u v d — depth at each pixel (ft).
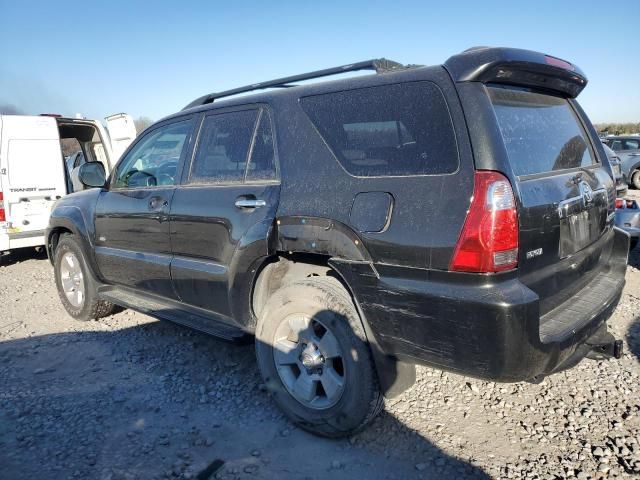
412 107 8.52
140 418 10.66
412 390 11.48
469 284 7.56
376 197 8.54
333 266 9.00
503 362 7.43
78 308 16.70
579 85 10.75
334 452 9.37
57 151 26.27
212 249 11.36
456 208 7.68
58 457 9.34
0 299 19.93
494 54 8.12
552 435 9.77
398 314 8.29
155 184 13.46
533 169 8.86
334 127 9.55
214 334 11.30
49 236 17.48
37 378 12.66
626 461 8.94
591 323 8.89
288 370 10.24
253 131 10.98
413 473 8.73
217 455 9.35
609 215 11.08
